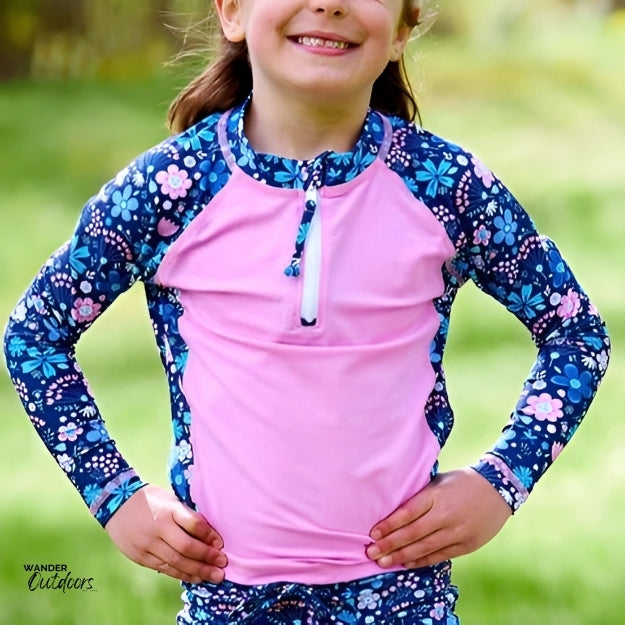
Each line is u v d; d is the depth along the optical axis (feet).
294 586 9.95
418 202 10.33
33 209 51.78
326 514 9.93
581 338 10.75
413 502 10.05
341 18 9.98
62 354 10.60
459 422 27.09
